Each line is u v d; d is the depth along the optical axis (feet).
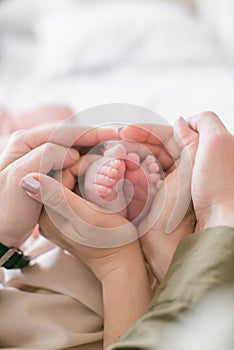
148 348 1.60
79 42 7.46
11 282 2.47
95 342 2.34
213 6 8.11
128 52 7.29
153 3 8.04
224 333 1.32
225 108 5.34
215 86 5.94
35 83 7.25
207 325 1.37
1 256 2.35
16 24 8.54
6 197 2.20
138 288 2.28
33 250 2.68
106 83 6.63
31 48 8.35
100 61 7.31
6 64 8.04
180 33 7.34
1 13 8.56
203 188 2.23
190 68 6.84
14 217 2.21
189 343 1.34
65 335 2.24
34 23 8.48
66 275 2.42
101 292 2.40
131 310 2.25
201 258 1.94
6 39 8.44
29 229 2.29
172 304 1.82
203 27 7.77
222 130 2.38
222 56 7.50
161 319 1.77
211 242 1.99
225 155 2.27
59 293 2.41
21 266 2.45
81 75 7.32
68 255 2.48
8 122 4.93
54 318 2.32
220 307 1.44
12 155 2.32
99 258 2.28
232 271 1.89
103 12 7.77
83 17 7.76
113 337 2.22
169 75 6.57
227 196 2.21
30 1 8.65
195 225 2.35
